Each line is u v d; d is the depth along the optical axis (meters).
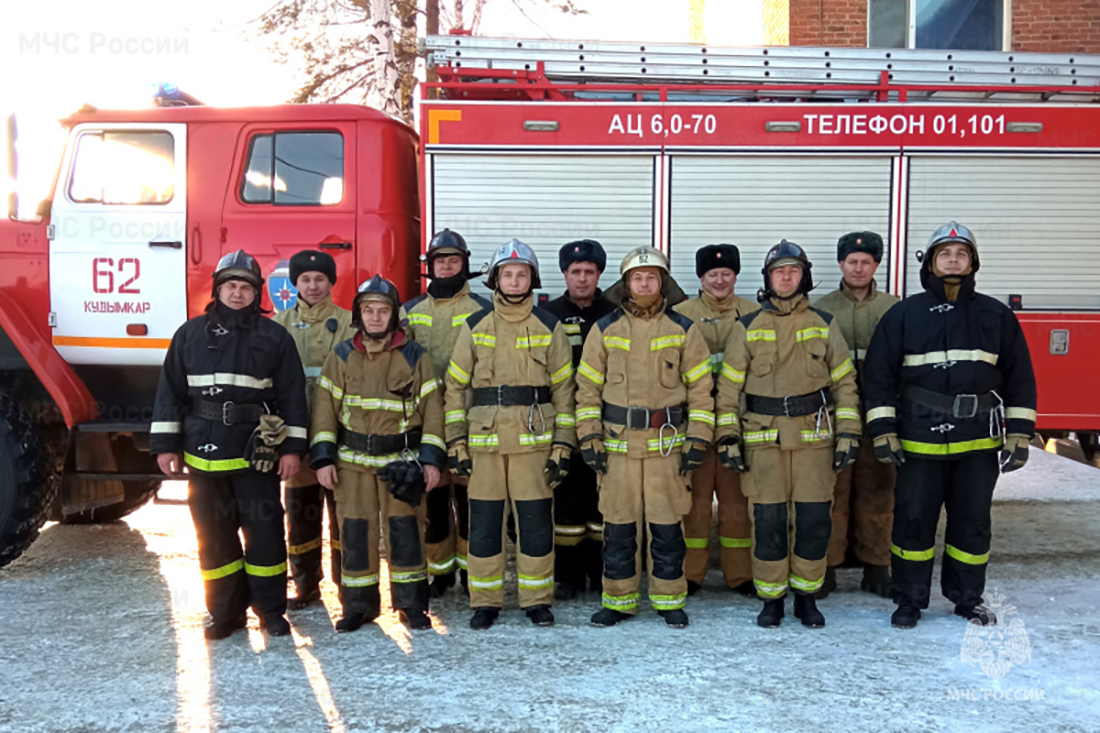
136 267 4.26
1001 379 3.43
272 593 3.35
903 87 4.36
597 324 3.45
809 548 3.42
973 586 3.49
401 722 2.60
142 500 5.31
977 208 4.26
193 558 4.50
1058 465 7.40
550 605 3.51
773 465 3.41
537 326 3.42
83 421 4.15
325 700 2.75
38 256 4.27
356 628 3.43
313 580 3.76
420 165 4.23
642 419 3.36
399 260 4.27
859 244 3.88
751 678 2.91
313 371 3.75
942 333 3.37
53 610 3.67
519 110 4.20
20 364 4.17
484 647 3.22
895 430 3.46
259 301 3.32
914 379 3.43
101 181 4.31
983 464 3.43
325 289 3.77
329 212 4.22
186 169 4.26
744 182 4.25
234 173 4.26
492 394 3.39
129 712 2.67
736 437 3.42
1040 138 4.23
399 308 3.44
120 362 4.29
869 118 4.23
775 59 4.42
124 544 4.79
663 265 3.32
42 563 4.40
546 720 2.60
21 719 2.62
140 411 4.32
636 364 3.38
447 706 2.70
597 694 2.78
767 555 3.43
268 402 3.33
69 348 4.29
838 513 3.92
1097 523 5.36
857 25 8.90
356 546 3.42
